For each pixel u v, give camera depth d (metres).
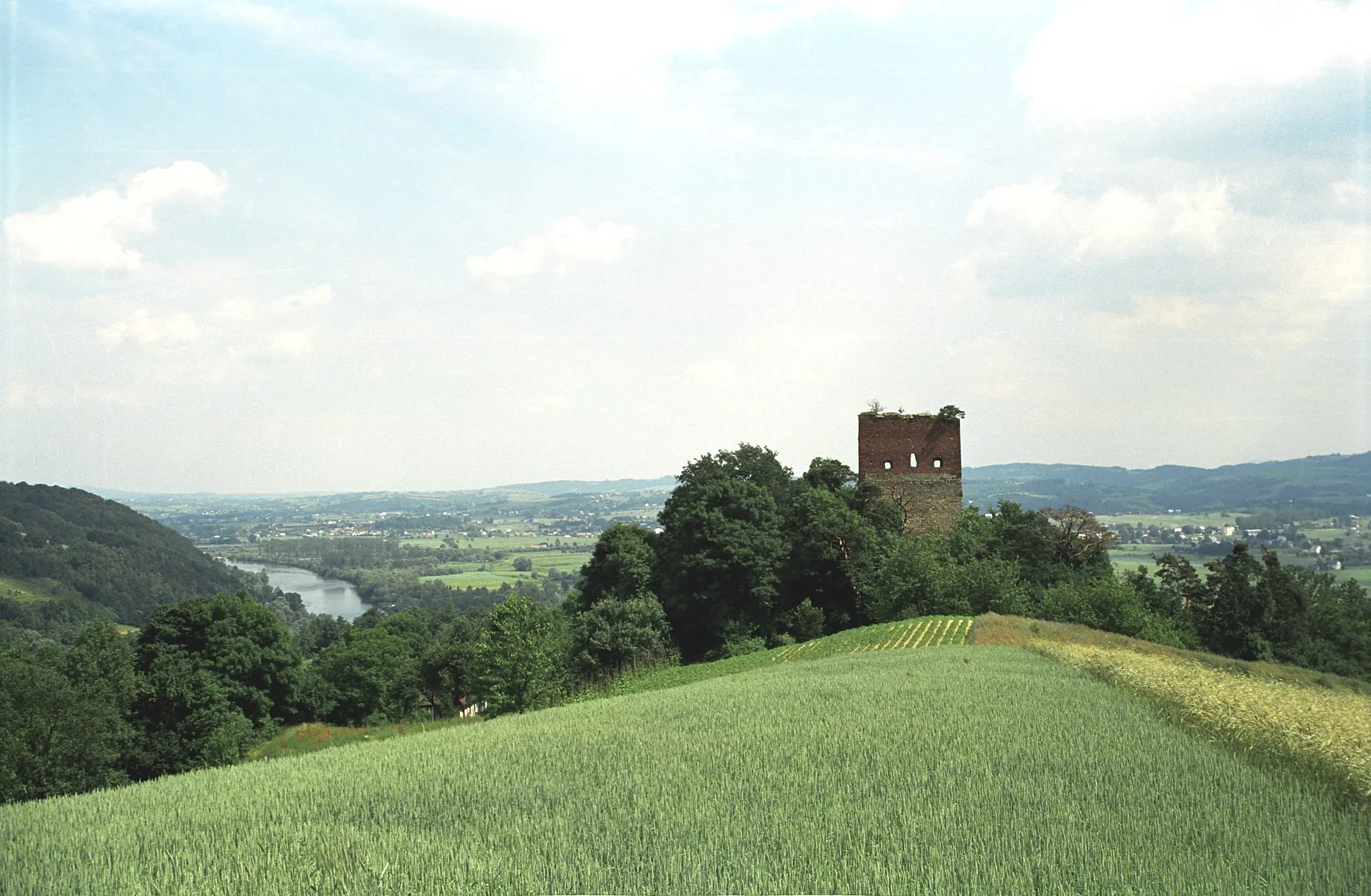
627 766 19.73
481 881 12.34
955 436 89.81
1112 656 39.81
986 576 74.75
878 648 57.47
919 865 12.66
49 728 57.06
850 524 81.19
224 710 68.12
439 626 136.50
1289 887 12.08
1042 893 11.68
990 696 30.00
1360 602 92.31
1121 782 17.44
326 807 17.20
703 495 83.94
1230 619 83.44
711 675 60.44
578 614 82.56
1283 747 19.94
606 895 11.89
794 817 15.14
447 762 21.02
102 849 15.30
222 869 13.80
